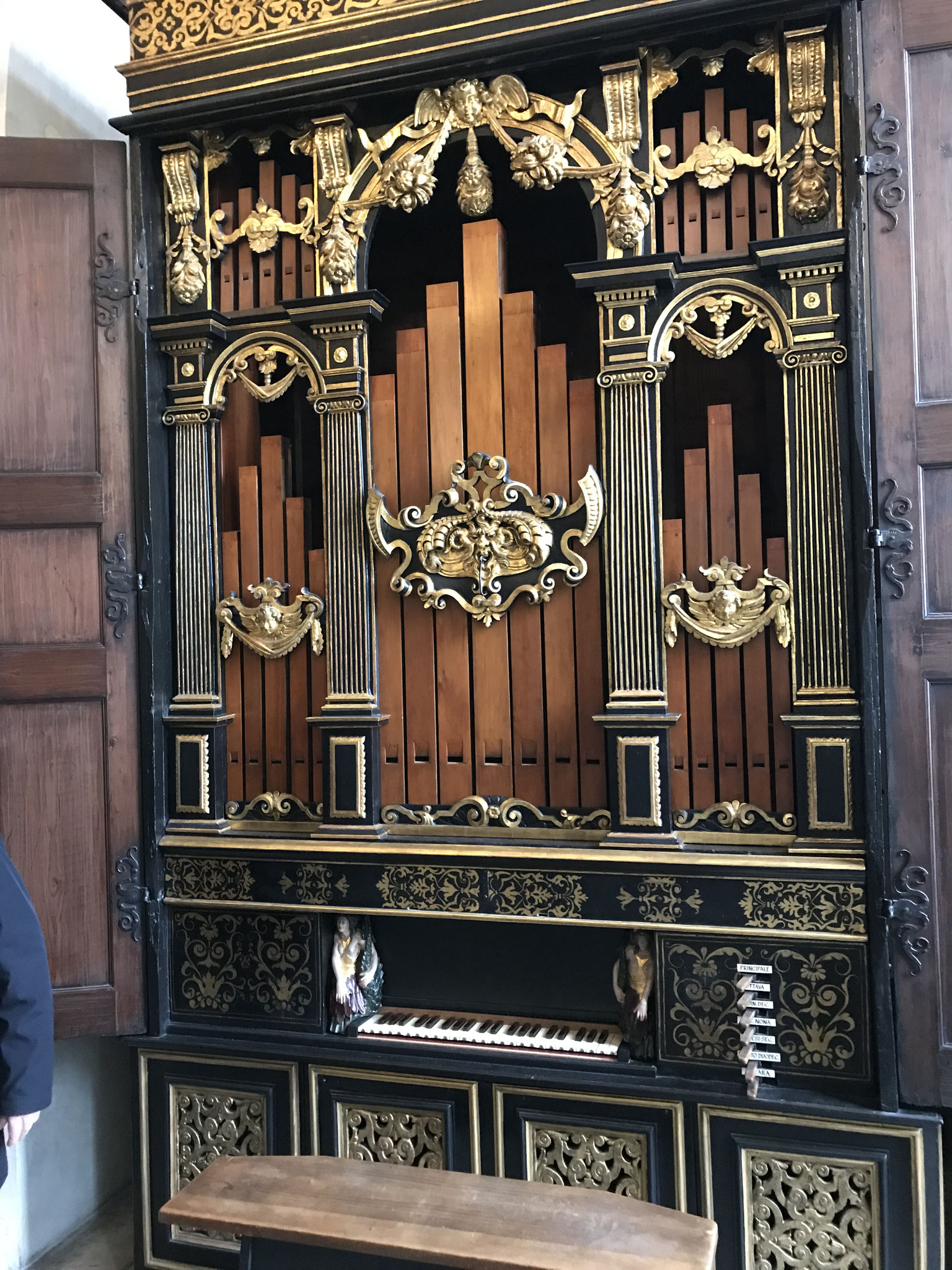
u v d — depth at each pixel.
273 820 3.09
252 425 3.20
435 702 2.95
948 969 2.43
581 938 2.94
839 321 2.55
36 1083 2.13
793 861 2.53
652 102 2.73
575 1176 2.66
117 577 2.99
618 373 2.72
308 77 2.87
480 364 2.92
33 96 3.40
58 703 2.97
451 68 2.76
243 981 3.00
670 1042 2.65
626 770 2.69
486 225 2.92
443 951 3.06
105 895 2.98
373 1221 2.10
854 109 2.49
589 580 2.81
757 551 2.69
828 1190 2.47
